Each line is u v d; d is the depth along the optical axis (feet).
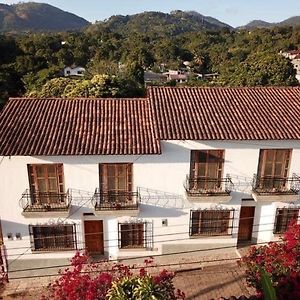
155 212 60.13
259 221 64.23
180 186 58.75
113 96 131.23
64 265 61.62
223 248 64.08
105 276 39.47
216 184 59.21
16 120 59.31
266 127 57.62
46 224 58.54
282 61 191.01
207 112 61.16
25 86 191.01
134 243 62.64
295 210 63.62
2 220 57.41
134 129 58.80
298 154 58.49
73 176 56.18
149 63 344.49
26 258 60.44
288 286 39.42
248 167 58.75
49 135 56.18
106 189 57.72
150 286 34.06
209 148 56.75
